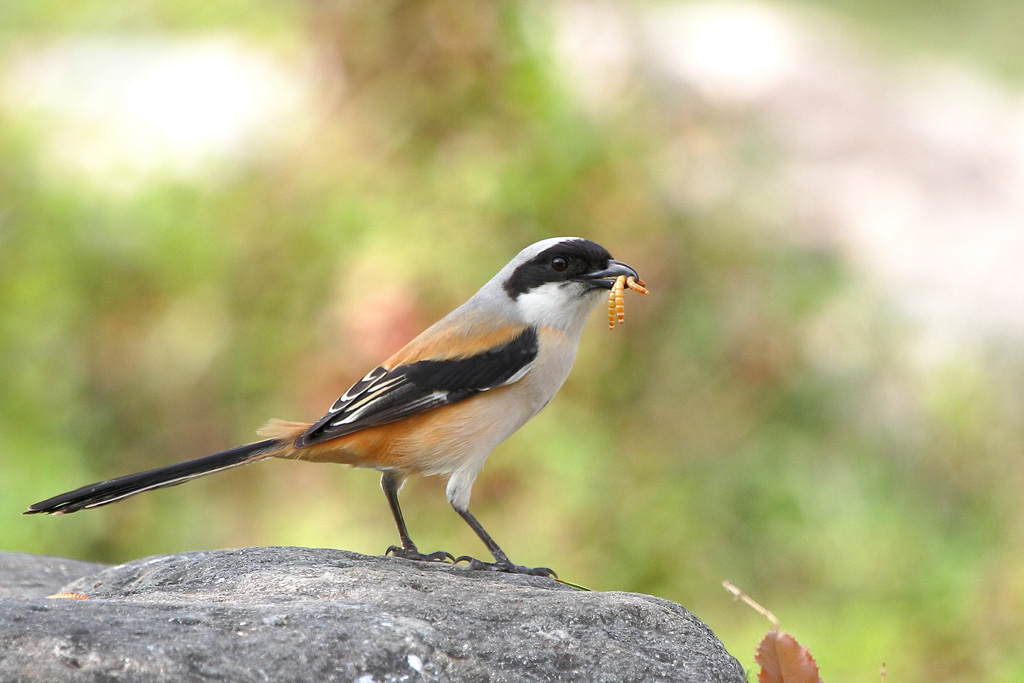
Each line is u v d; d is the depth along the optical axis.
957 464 13.00
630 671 4.90
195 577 5.93
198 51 16.50
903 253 15.01
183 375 13.09
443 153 12.82
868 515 12.32
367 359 12.08
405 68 12.98
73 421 12.67
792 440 12.70
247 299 13.28
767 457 12.49
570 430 12.00
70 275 13.14
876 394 13.42
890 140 17.05
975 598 11.47
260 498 12.75
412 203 12.70
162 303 13.28
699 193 13.99
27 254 13.23
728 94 16.72
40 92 15.30
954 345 13.88
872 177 16.17
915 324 14.03
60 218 13.34
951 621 11.35
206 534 12.42
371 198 12.95
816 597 11.77
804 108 17.27
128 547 12.38
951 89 19.58
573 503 11.74
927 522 12.43
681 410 12.55
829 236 14.69
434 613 5.11
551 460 11.80
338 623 4.76
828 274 13.97
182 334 13.17
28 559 7.58
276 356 13.09
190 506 12.67
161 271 13.23
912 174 16.44
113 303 13.23
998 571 11.65
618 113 13.59
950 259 14.98
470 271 12.20
